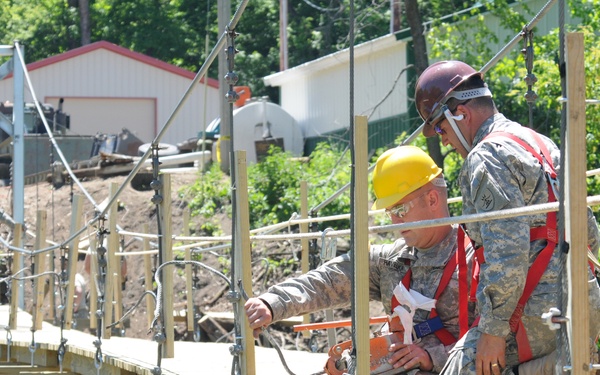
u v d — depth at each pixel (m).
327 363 4.84
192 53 46.50
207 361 6.44
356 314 3.91
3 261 13.44
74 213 9.45
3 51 13.89
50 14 49.84
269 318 4.64
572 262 3.30
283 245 16.47
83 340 8.28
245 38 43.19
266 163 19.73
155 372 5.78
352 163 3.88
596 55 11.94
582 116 3.28
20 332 9.68
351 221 3.90
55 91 34.03
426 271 4.48
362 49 23.42
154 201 6.27
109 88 34.47
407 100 21.83
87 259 13.48
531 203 3.94
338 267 4.82
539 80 13.59
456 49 17.00
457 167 15.73
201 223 19.52
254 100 27.20
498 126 4.16
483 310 3.88
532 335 3.95
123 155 24.64
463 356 4.00
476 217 3.62
